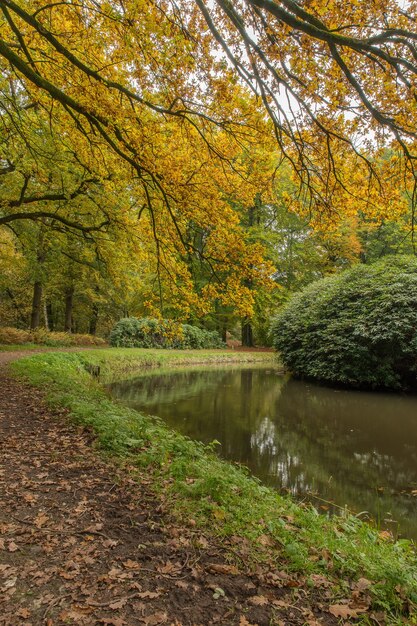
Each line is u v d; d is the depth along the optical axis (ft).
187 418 31.55
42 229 44.65
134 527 10.46
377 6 13.02
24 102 33.27
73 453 15.81
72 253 52.70
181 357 79.05
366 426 30.25
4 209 36.78
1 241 64.54
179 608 7.49
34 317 78.43
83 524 10.45
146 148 18.84
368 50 12.11
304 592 8.14
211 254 22.39
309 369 53.26
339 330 49.24
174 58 14.49
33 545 9.32
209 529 10.52
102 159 24.21
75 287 87.97
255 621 7.26
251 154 19.89
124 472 14.23
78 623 6.93
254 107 16.63
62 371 39.86
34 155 29.58
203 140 19.11
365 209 17.87
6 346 63.98
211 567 8.81
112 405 24.72
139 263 39.34
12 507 11.19
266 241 90.33
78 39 18.29
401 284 46.37
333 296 53.93
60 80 20.67
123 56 16.56
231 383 52.42
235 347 105.60
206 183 20.22
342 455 23.44
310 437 26.99
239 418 32.07
